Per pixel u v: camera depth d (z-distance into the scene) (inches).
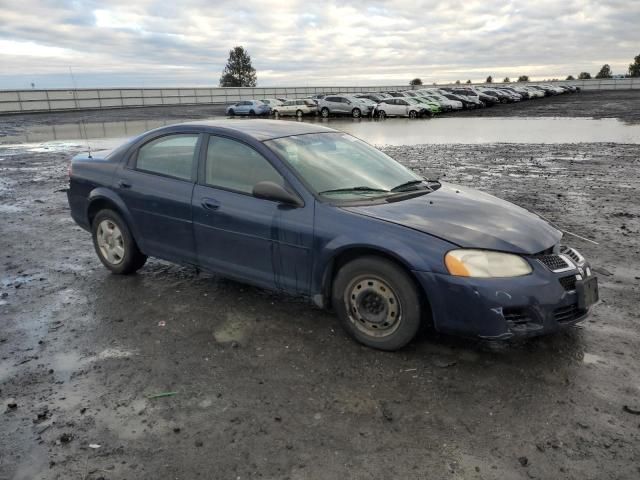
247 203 165.9
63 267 227.0
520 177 450.6
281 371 138.3
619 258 226.4
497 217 151.7
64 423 118.0
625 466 101.3
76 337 160.2
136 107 2330.2
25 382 135.6
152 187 190.9
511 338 132.7
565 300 136.3
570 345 149.1
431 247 136.0
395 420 116.6
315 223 151.6
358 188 163.3
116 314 176.1
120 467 103.7
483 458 104.1
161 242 192.5
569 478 98.5
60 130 1094.4
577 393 125.7
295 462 104.0
